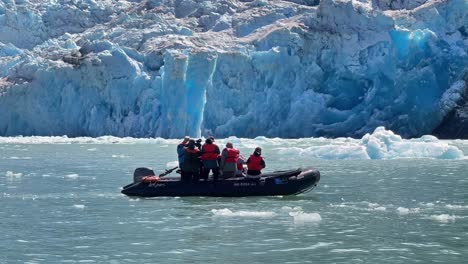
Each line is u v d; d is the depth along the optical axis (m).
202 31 132.25
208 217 32.84
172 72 107.38
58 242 27.44
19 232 29.47
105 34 134.38
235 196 39.34
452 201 37.78
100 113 114.19
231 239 27.78
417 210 34.62
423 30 110.81
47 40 150.62
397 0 132.00
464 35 112.50
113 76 113.44
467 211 34.28
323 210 34.69
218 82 109.75
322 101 111.00
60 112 115.25
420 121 108.19
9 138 108.38
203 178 40.00
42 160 69.38
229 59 109.44
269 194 39.47
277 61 110.62
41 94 115.12
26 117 116.19
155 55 117.00
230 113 110.00
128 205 36.81
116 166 61.25
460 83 108.31
